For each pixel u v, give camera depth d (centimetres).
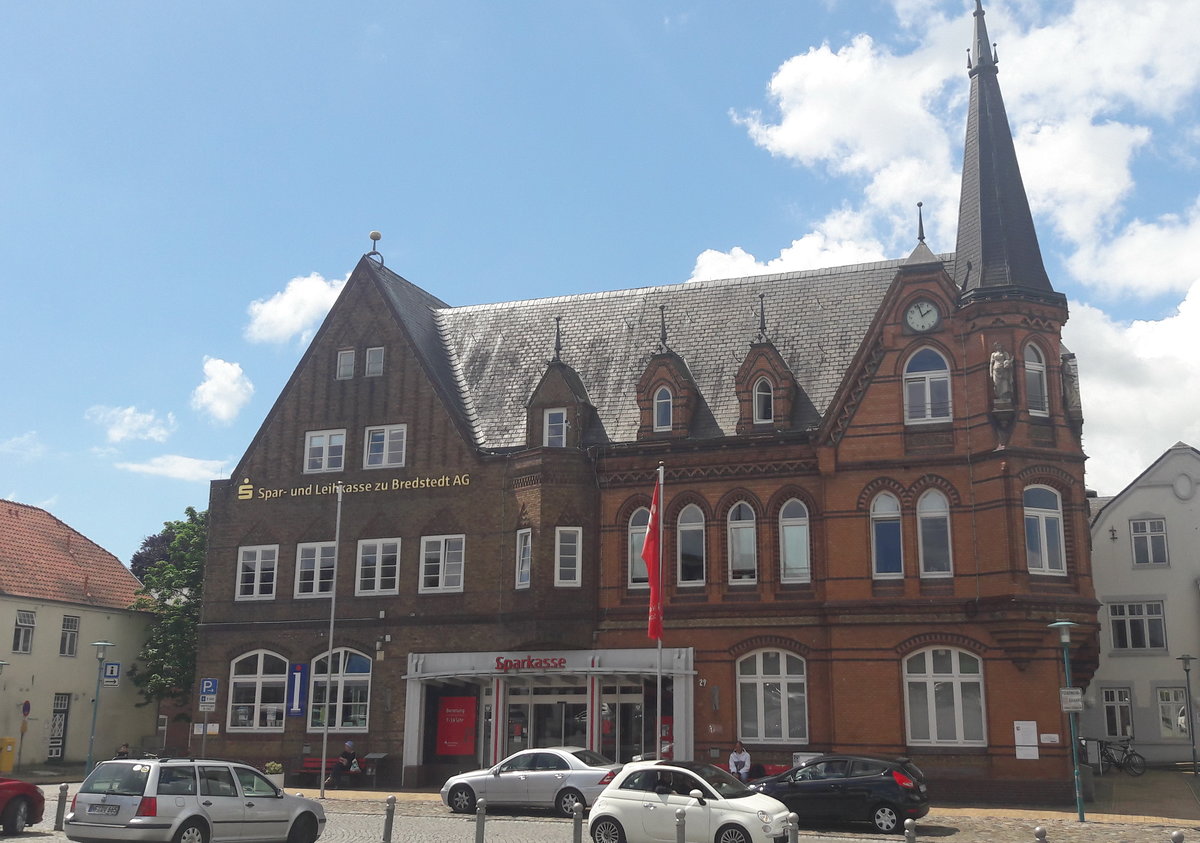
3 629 4984
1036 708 3328
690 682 3747
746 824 2259
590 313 4600
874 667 3531
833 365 3994
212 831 2180
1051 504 3484
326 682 4169
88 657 5453
